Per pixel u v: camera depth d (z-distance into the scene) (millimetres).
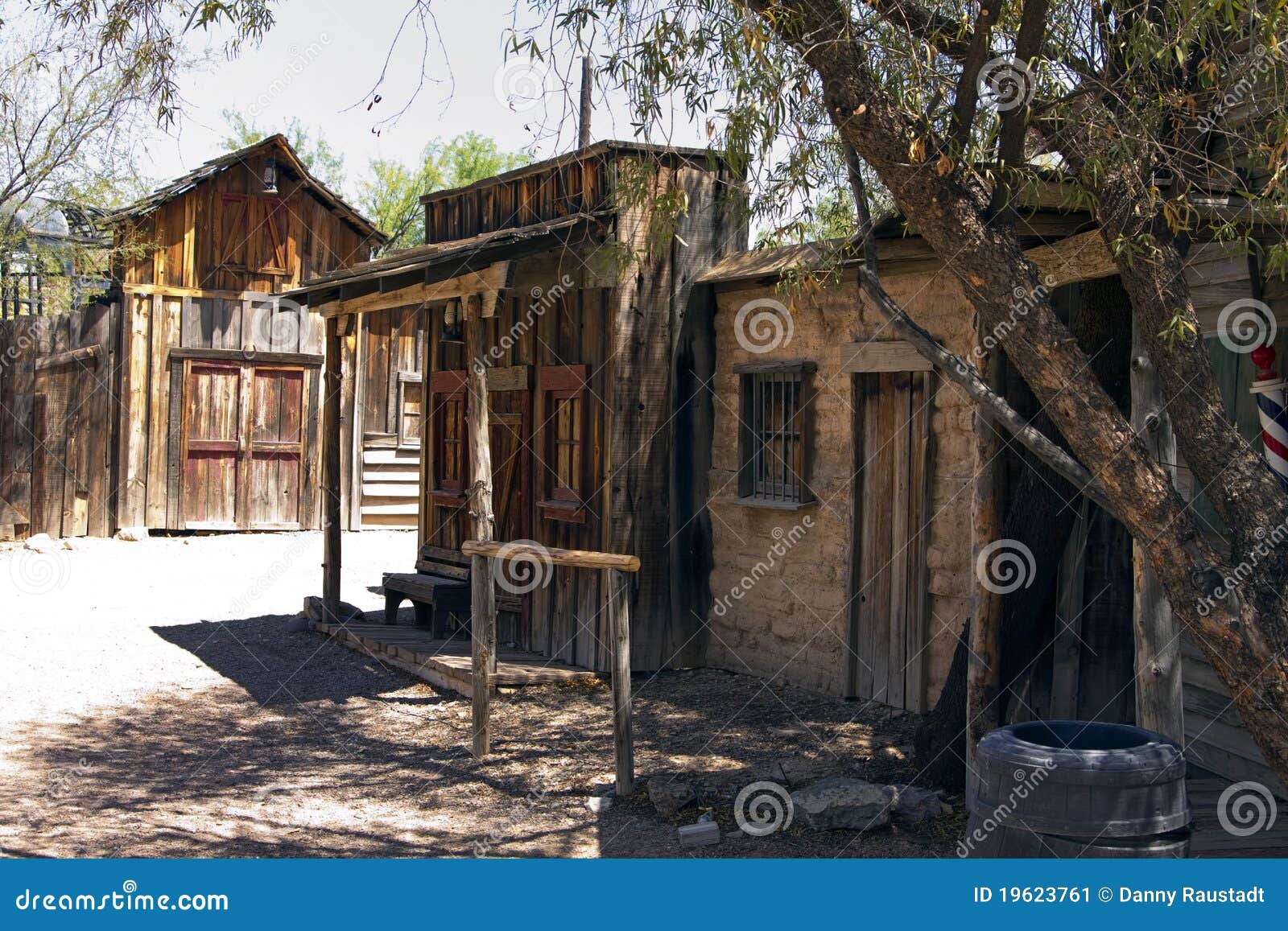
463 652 10234
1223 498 5020
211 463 18672
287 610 13352
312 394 19344
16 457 17750
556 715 8820
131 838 6383
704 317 10180
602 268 9859
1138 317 5301
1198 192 5844
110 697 9617
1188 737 6891
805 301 9289
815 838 6117
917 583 8305
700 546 10227
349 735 8531
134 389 18141
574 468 10297
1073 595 7227
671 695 9312
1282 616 4773
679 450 10086
